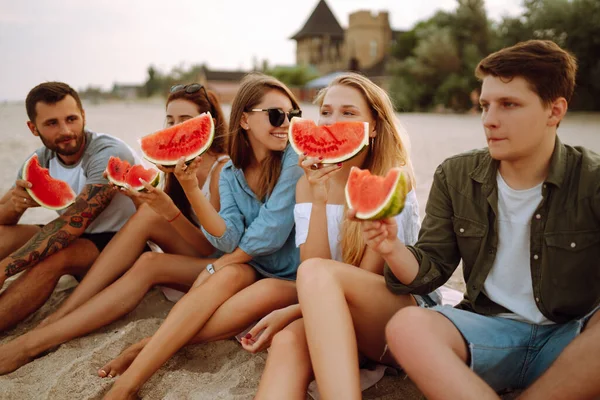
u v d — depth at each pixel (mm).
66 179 3881
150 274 3262
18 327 3434
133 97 100875
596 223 2270
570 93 2248
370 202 2264
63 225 3395
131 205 3941
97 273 3361
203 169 3908
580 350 1929
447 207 2619
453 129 20516
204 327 2926
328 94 3062
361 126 2752
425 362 2041
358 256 2922
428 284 2525
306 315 2299
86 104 67125
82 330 3117
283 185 3223
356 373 2152
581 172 2285
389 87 42062
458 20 40594
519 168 2354
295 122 2900
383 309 2514
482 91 2295
